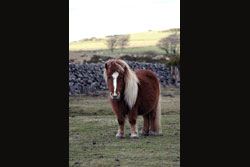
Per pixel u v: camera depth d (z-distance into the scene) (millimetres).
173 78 37531
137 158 9609
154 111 13289
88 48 92812
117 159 9422
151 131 13234
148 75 13328
